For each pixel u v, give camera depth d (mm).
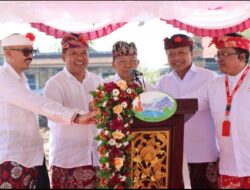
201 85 3660
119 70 3402
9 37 3240
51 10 3031
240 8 3793
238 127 3232
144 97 2561
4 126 3240
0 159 3246
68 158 3521
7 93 3145
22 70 3324
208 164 3639
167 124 2586
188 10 2986
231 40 3197
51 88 3482
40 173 3398
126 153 2594
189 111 2562
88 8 2920
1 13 3143
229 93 3275
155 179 2609
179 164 2592
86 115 2943
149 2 2717
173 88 3719
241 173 3230
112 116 2594
